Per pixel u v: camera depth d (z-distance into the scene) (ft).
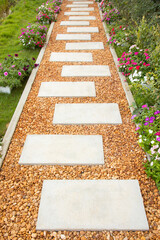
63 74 14.90
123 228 6.94
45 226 7.02
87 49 18.33
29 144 9.83
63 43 19.36
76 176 8.55
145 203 7.67
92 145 9.75
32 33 18.24
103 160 9.09
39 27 19.49
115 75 14.90
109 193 7.89
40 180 8.42
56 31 21.89
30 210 7.48
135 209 7.42
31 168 8.88
